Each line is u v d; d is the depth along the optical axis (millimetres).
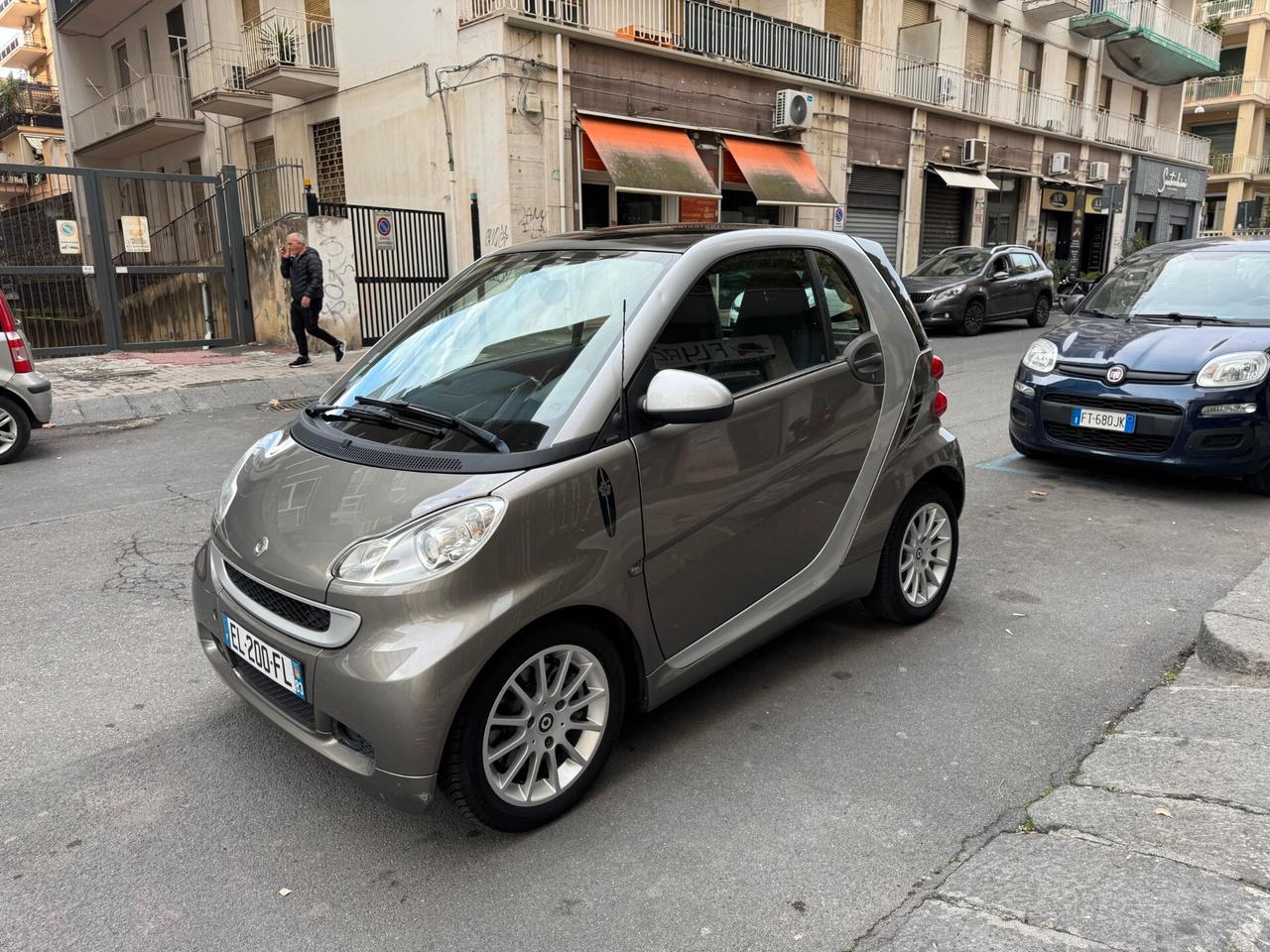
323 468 2762
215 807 2787
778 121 18547
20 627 4078
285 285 13719
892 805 2744
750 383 3086
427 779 2342
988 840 2564
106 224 13039
